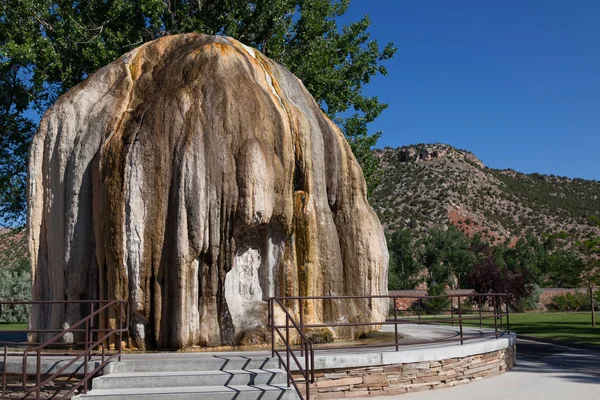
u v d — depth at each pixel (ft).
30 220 42.83
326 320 44.65
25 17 89.92
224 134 41.06
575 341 74.02
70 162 42.39
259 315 42.04
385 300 49.78
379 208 400.06
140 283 38.29
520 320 127.54
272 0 96.78
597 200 449.89
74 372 31.50
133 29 93.50
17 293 156.97
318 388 33.65
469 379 41.19
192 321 38.37
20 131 98.37
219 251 39.91
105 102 44.27
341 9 108.88
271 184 41.75
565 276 112.47
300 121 46.42
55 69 92.94
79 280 40.78
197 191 38.96
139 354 35.37
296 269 43.88
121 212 38.75
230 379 30.50
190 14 99.96
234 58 45.83
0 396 32.68
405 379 36.60
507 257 232.53
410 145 497.46
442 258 234.99
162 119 40.24
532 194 445.37
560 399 34.94
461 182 431.43
